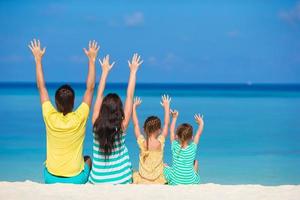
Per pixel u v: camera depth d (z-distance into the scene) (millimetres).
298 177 15164
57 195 8117
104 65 9594
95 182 9148
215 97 66250
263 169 16359
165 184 9664
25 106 44844
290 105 47531
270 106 45875
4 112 37938
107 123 8984
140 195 8172
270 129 27219
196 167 10352
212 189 8609
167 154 18516
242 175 15398
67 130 8938
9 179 14477
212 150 20328
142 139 9984
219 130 26766
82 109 9055
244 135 24781
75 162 9117
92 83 9133
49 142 9078
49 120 8969
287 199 8070
